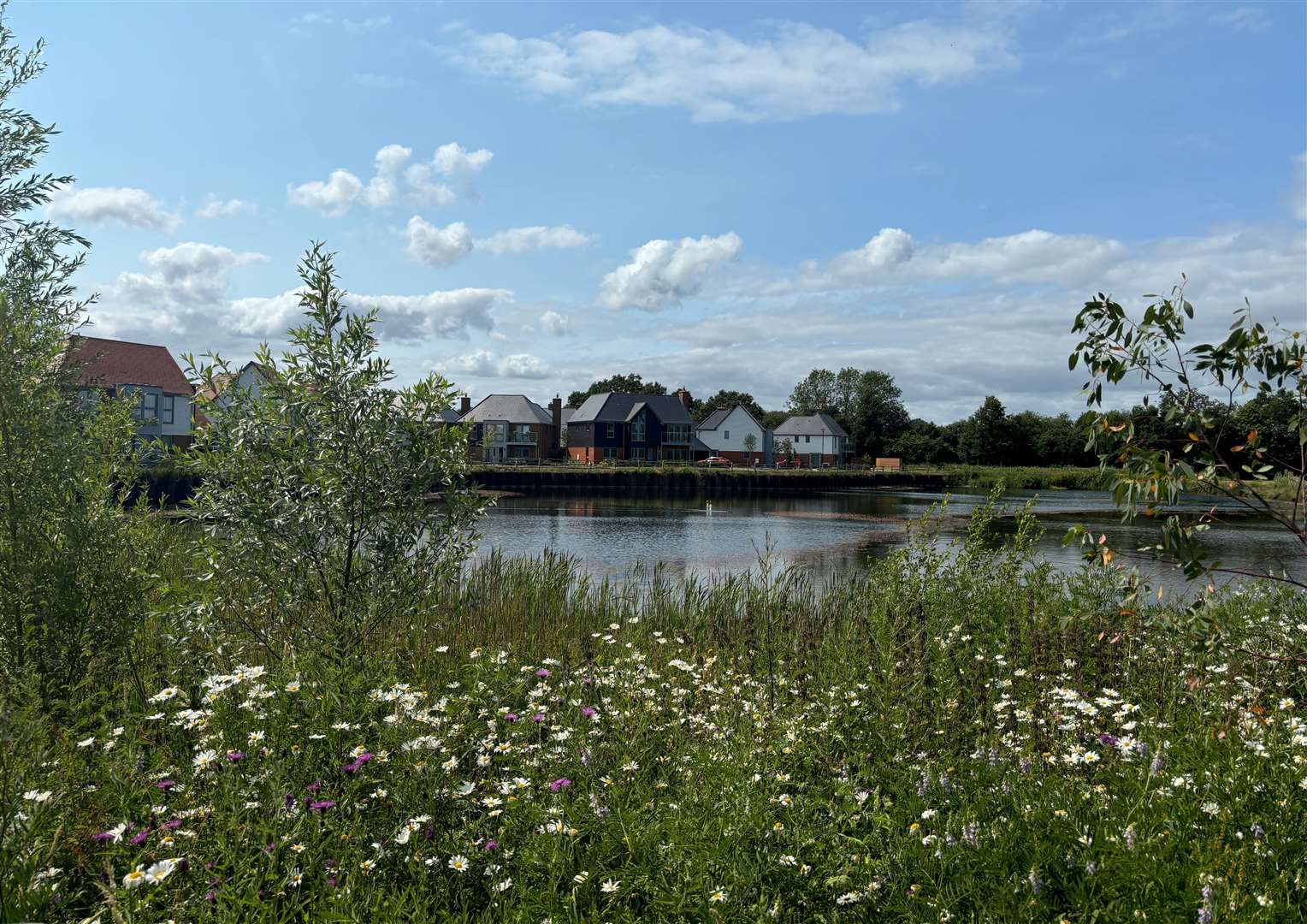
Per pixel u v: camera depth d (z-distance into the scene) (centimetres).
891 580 877
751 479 7212
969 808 393
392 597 752
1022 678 619
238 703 466
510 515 4403
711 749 487
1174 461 458
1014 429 10144
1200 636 475
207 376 754
